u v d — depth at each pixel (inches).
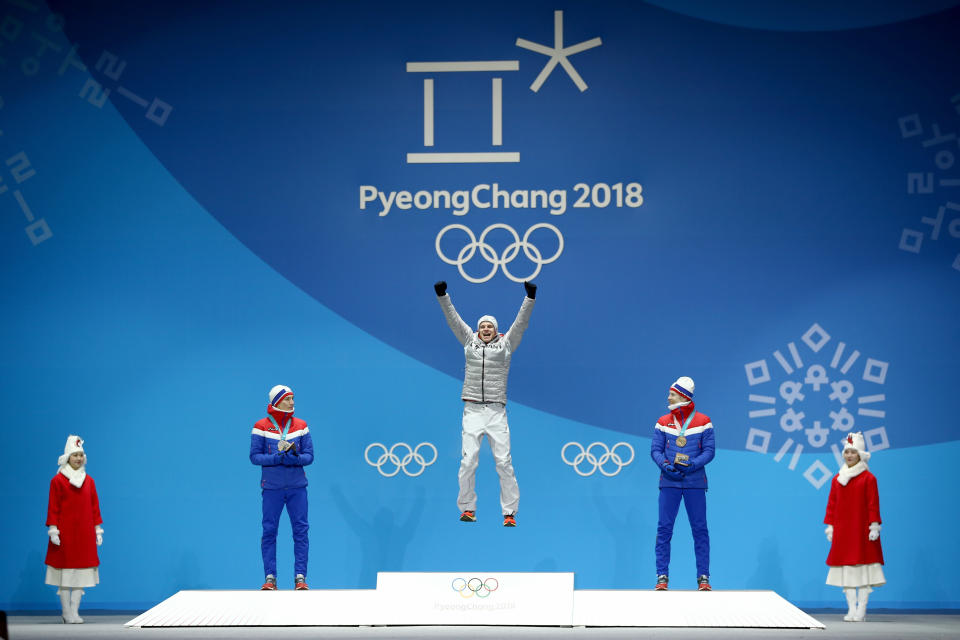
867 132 434.9
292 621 333.4
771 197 435.5
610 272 437.1
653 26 441.1
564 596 332.5
